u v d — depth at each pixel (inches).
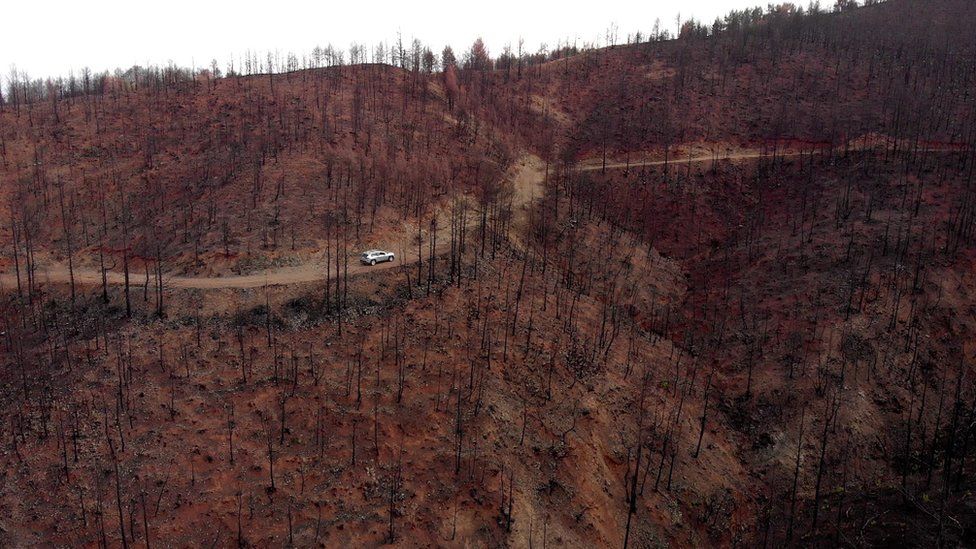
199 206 3624.5
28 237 3336.6
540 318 3051.2
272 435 2299.5
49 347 2620.6
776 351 3051.2
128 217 3639.3
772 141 5078.7
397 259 3319.4
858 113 5231.3
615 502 2421.3
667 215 4320.9
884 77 5816.9
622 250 3878.0
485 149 4837.6
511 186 4456.2
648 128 5364.2
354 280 3031.5
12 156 4119.1
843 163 4429.1
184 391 2412.6
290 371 2527.1
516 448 2431.1
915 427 2738.7
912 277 3216.0
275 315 2783.0
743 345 3161.9
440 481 2244.1
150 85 5378.9
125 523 1988.2
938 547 2162.9
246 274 3097.9
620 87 6102.4
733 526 2470.5
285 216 3508.9
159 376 2463.1
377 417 2394.2
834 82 5826.8
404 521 2114.9
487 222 3848.4
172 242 3366.1
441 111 5182.1
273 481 2149.4
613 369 2923.2
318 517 2087.8
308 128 4389.8
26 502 2018.9
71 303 2886.3
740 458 2723.9
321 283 2984.7
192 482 2116.1
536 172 4837.6
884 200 3863.2
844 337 2979.8
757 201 4372.5
